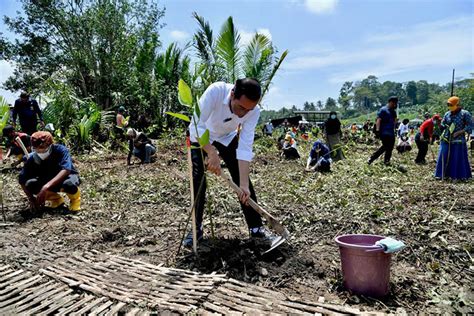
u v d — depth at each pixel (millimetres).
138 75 19375
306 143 17156
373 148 16844
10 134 8281
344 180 6977
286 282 2721
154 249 3484
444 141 7234
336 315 2178
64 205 5082
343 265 2578
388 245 2387
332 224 4109
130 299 2414
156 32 22438
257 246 3195
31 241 3709
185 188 6137
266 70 8805
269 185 6516
